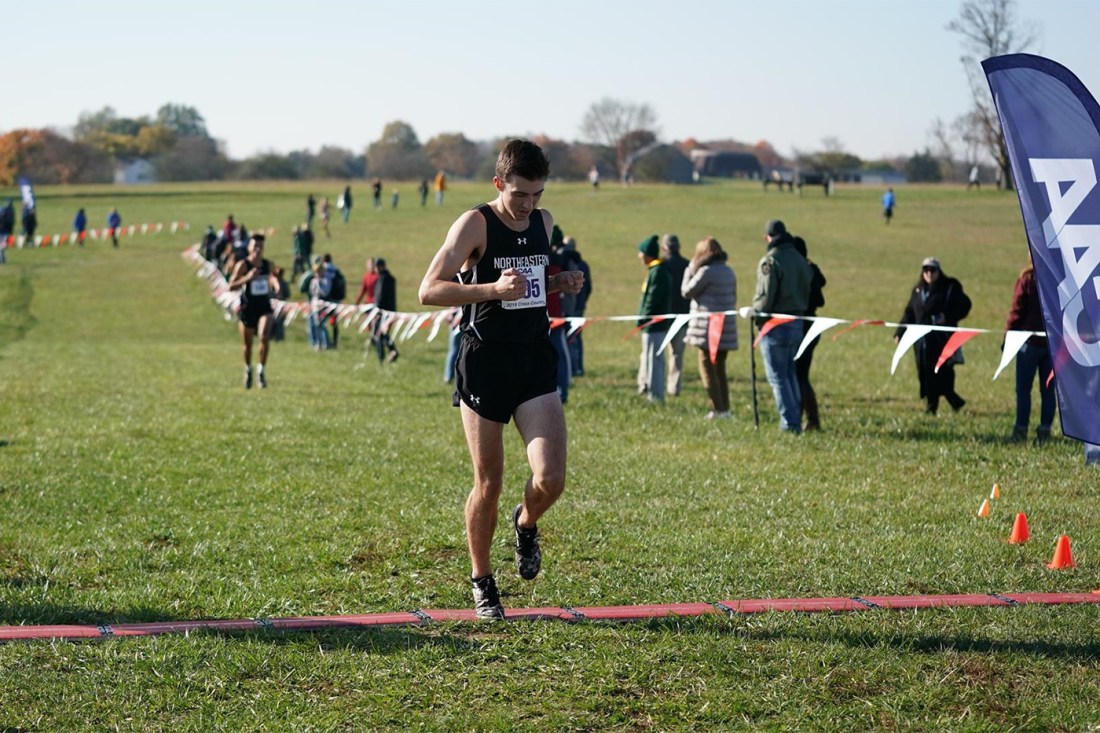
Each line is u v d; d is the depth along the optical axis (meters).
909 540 6.34
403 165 138.62
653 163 129.88
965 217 58.22
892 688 3.98
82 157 122.06
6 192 92.50
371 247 46.44
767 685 4.00
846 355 19.80
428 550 6.13
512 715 3.77
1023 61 4.84
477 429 4.55
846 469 8.72
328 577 5.53
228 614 4.93
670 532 6.52
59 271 40.59
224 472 8.45
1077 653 4.31
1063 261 4.86
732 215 59.41
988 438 10.35
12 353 21.59
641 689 3.98
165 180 130.62
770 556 5.95
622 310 29.61
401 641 4.44
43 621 4.80
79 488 7.80
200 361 19.62
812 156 128.75
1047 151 4.85
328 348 22.53
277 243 49.31
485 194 82.75
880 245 45.22
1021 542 6.32
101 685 4.00
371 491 7.73
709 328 11.02
